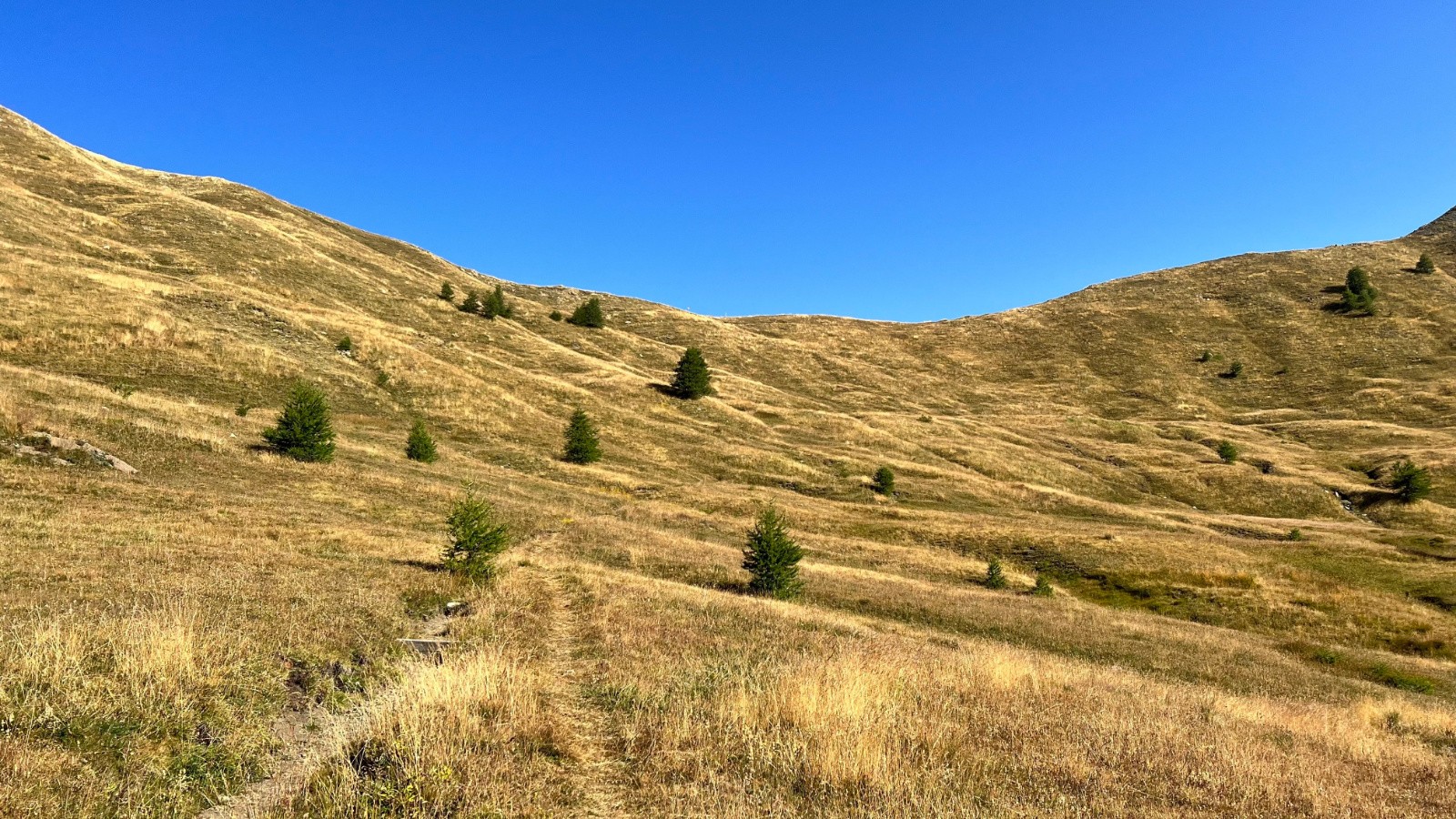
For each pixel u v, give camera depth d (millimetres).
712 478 57031
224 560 13453
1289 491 65812
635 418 67625
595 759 6582
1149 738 8758
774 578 23578
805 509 49156
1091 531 47094
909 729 7742
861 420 83500
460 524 17234
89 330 41625
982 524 47281
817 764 6367
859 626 17875
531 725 6875
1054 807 6051
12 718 5320
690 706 7957
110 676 6453
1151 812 6203
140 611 8703
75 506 16812
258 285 70938
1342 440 81562
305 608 10570
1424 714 15180
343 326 60406
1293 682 19047
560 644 11797
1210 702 12570
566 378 77062
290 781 5480
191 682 6711
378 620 10922
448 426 51000
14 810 4258
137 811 4570
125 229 78562
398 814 4895
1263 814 6527
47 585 9508
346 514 24453
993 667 12031
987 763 7086
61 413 25922
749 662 10688
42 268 48156
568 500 39844
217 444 29484
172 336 44688
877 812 5398
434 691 6945
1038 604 28609
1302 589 34438
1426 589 34688
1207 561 38969
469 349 75812
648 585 19797
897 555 38781
